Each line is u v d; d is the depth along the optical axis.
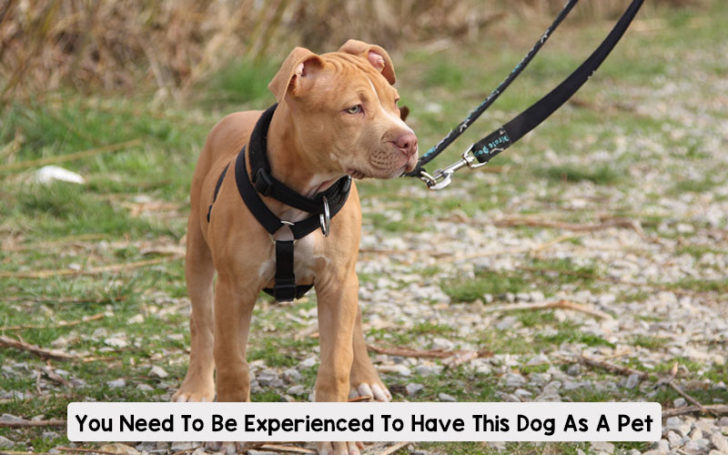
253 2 12.73
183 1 11.94
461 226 8.32
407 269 7.23
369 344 5.75
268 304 6.42
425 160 4.76
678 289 6.84
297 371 5.31
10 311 6.09
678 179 9.95
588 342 5.82
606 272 7.21
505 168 10.13
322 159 3.88
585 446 4.47
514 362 5.50
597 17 18.88
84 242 7.51
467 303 6.59
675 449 4.41
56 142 9.49
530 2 18.34
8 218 7.84
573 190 9.56
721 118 12.68
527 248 7.76
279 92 3.69
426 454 4.40
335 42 14.12
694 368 5.33
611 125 12.17
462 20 16.45
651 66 15.64
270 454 4.33
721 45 17.48
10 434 4.46
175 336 5.78
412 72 14.42
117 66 11.52
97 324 5.96
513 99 12.82
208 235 4.32
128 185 8.85
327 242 4.08
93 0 10.89
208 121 10.80
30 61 10.20
